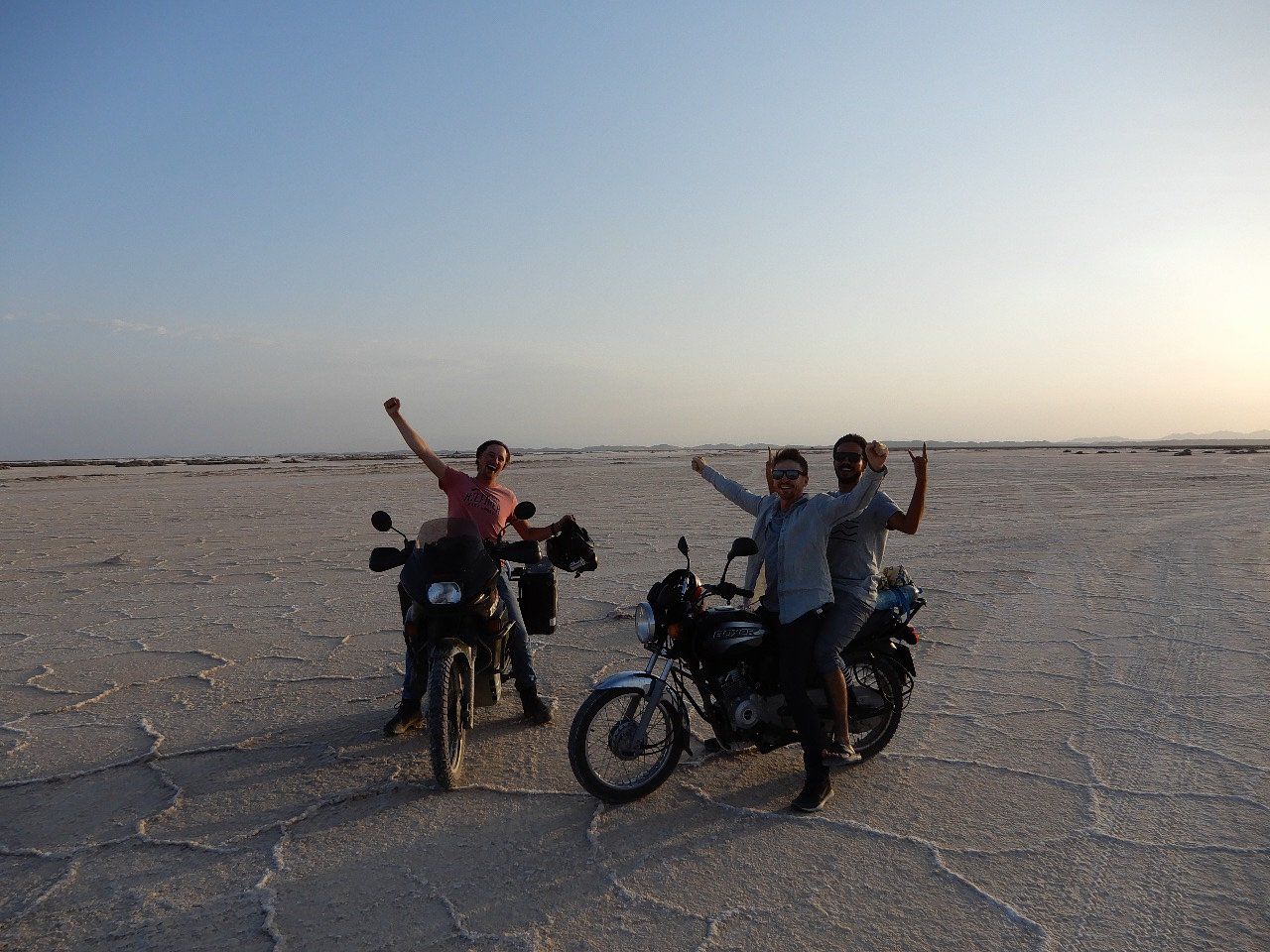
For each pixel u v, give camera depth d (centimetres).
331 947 318
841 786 454
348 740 530
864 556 454
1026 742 513
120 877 370
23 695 621
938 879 360
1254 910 333
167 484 3616
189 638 787
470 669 487
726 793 448
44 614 900
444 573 477
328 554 1327
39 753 511
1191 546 1332
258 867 377
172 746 521
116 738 534
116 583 1082
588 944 317
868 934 321
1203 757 486
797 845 391
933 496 2425
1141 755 489
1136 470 4191
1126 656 695
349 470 5288
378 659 707
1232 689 606
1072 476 3591
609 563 1205
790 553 434
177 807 437
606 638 772
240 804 440
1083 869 366
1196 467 4559
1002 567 1136
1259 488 2747
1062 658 692
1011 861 374
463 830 410
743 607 476
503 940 321
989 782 455
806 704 428
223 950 317
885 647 481
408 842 398
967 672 656
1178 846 384
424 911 341
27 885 365
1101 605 895
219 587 1049
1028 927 324
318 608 916
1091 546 1337
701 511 2045
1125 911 334
